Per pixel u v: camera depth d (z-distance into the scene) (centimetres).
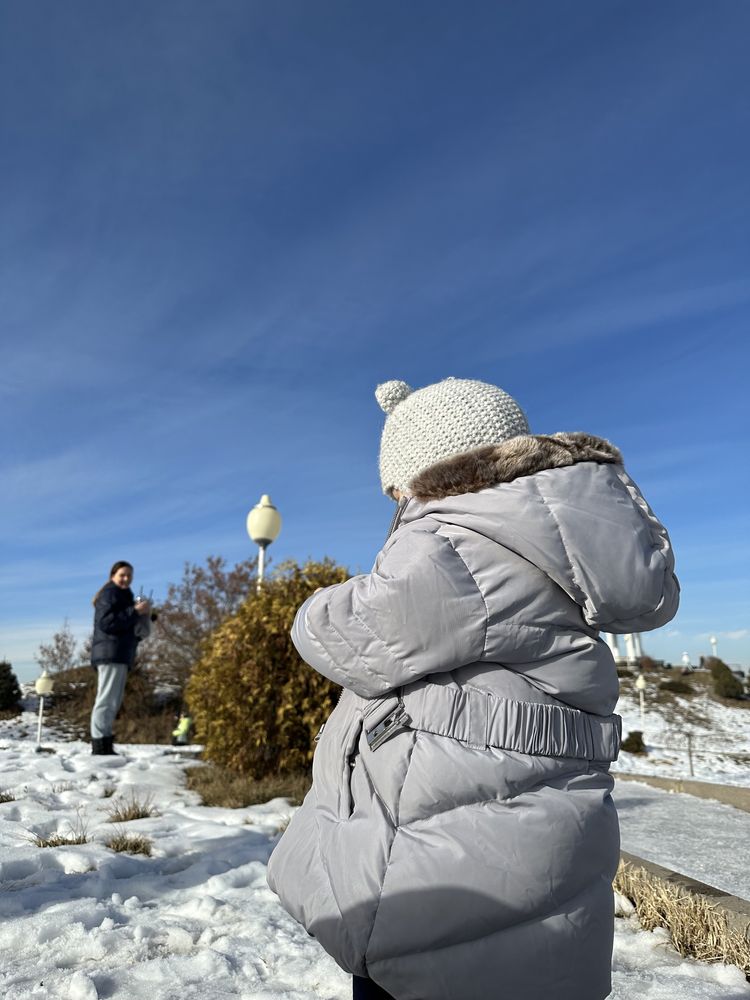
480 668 124
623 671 3719
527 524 121
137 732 1797
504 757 116
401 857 113
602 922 118
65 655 2330
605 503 125
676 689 3112
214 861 350
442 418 146
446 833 113
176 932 254
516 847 111
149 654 2050
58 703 2095
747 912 274
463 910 109
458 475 130
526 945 111
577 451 132
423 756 118
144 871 349
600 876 120
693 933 263
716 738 2136
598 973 116
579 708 128
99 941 240
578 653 126
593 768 126
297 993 210
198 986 215
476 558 123
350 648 125
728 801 652
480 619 120
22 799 511
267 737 638
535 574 124
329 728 140
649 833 483
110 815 477
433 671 121
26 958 231
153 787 596
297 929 268
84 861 341
